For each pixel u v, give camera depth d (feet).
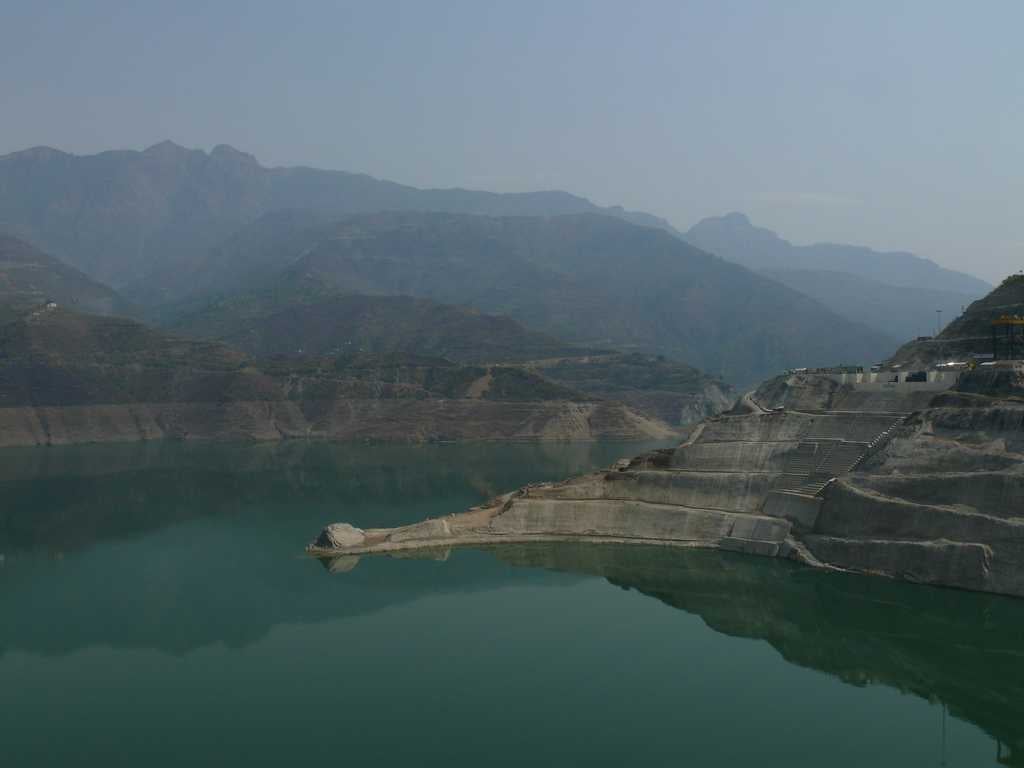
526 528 479.00
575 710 250.78
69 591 395.34
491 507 521.65
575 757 220.23
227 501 638.94
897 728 236.84
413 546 464.65
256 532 526.16
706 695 261.03
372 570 423.23
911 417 403.34
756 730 235.81
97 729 245.04
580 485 500.74
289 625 338.34
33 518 576.61
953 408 387.96
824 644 304.09
